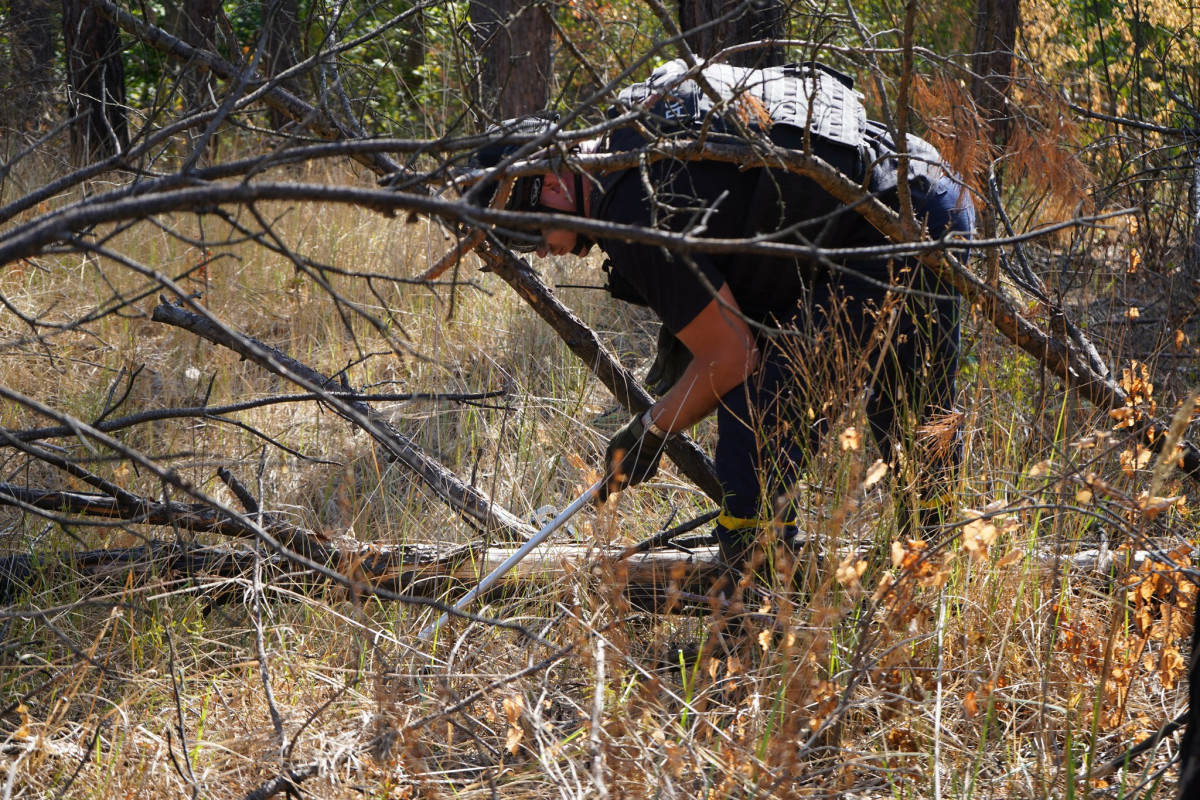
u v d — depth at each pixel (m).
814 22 4.17
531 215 1.88
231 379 6.32
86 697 3.34
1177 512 3.73
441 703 3.17
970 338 3.96
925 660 3.20
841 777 2.90
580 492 4.76
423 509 4.71
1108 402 3.83
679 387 3.56
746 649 3.29
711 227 3.38
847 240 3.56
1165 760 2.91
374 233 8.30
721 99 3.03
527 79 8.91
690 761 2.77
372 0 4.90
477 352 6.34
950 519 3.53
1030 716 3.11
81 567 3.87
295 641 3.70
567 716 3.39
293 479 5.14
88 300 7.13
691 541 4.27
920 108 3.64
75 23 5.41
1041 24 7.07
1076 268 5.06
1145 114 6.74
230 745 3.07
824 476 3.16
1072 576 3.58
